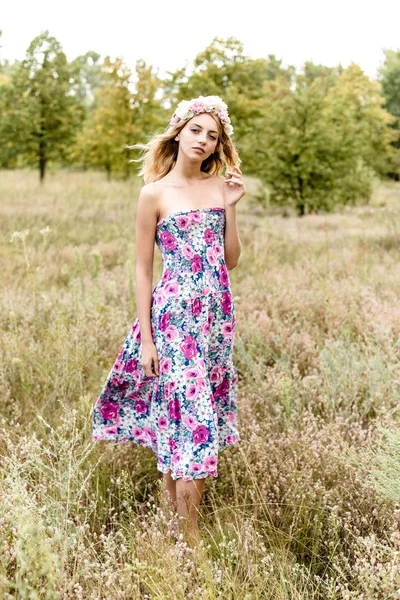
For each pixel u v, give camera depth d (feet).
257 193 54.75
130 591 7.10
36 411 11.56
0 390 12.55
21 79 70.28
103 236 33.22
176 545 7.55
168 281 8.93
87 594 7.20
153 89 71.36
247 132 58.39
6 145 71.10
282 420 11.50
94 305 16.94
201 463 8.50
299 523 8.87
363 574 7.12
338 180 50.85
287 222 42.37
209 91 59.26
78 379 12.72
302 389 12.55
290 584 7.30
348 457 9.45
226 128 9.30
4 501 7.68
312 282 21.22
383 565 7.27
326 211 50.78
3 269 22.76
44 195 54.65
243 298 19.13
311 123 51.08
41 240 30.12
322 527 8.84
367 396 12.17
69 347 13.50
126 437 9.75
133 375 9.39
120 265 25.63
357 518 8.54
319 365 13.42
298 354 14.85
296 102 51.62
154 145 9.61
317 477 9.77
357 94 86.02
